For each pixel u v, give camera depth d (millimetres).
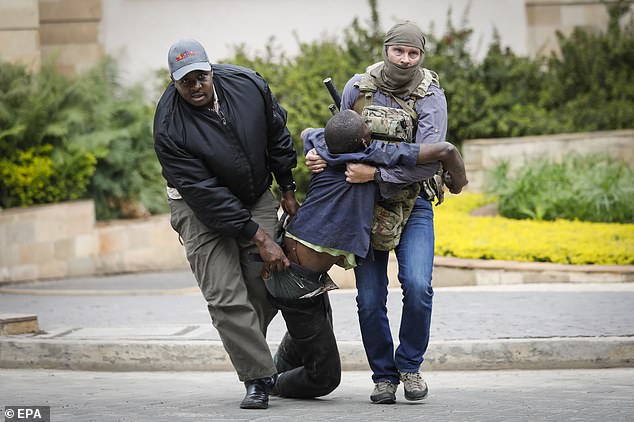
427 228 9258
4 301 16984
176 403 9828
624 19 25797
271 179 9539
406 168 8727
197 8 25297
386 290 9422
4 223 20531
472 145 22922
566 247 17047
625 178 20859
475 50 25766
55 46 24969
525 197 20562
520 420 8695
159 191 22594
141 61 25156
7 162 21062
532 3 25766
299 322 9273
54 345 12359
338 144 8812
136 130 22312
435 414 8984
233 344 9258
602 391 10117
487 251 17234
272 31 25516
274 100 9367
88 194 22203
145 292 17812
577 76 24672
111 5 25047
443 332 12289
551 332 12062
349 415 8977
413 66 8961
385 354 9492
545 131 23484
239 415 9055
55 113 21688
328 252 8945
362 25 25609
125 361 12180
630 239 17891
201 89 8797
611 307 13727
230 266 9250
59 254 21031
